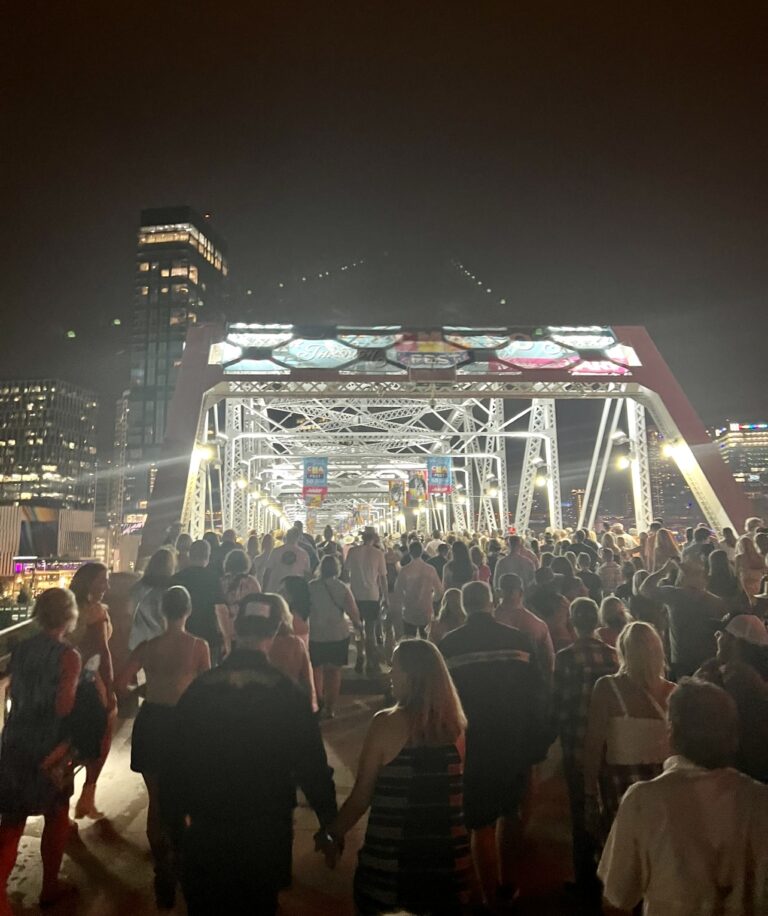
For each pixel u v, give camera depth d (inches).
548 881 194.4
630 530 1001.5
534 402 1286.9
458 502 2053.4
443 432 2001.7
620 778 164.1
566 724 199.2
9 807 176.6
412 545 465.1
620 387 868.0
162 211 6166.3
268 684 145.2
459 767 144.1
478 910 172.4
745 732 177.3
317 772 144.6
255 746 139.3
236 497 1611.7
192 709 143.0
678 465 838.5
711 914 97.8
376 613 481.1
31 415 7076.8
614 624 231.3
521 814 205.5
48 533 5398.6
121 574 410.9
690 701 108.3
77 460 7308.1
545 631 242.1
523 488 1286.9
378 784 141.9
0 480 6953.7
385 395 848.9
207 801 137.0
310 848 214.8
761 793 103.1
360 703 391.9
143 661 203.6
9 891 191.6
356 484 2942.9
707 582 300.2
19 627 359.3
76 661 186.2
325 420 1989.4
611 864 105.3
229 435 1499.8
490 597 200.1
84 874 200.7
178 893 190.7
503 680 186.7
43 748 179.9
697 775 104.8
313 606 363.6
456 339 887.1
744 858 98.9
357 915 138.9
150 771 191.9
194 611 293.0
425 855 136.0
